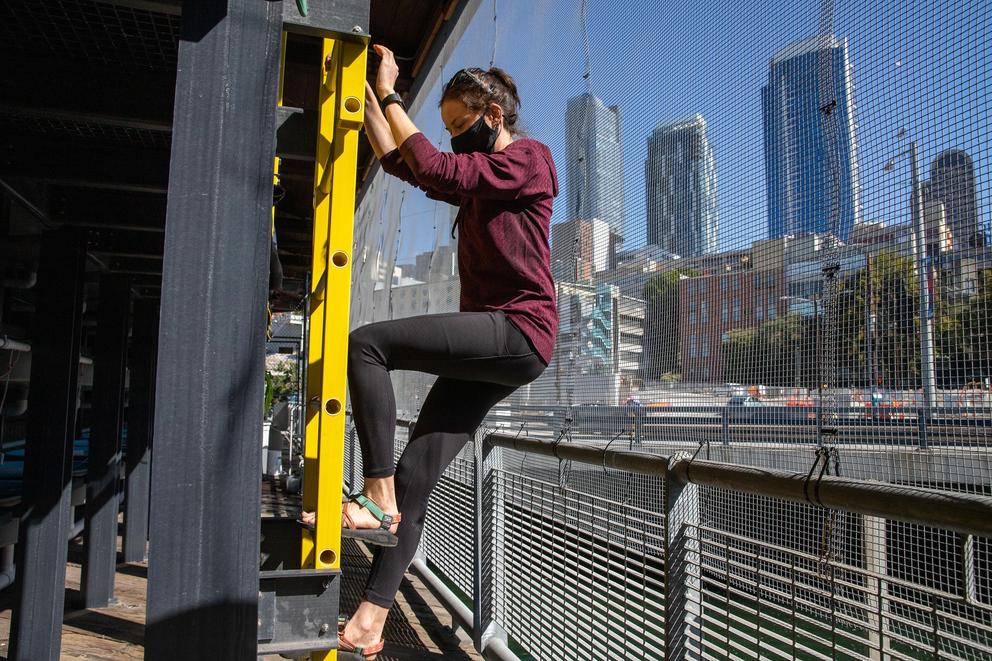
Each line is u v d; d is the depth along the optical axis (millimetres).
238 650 1059
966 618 1258
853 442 1872
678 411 2615
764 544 1670
